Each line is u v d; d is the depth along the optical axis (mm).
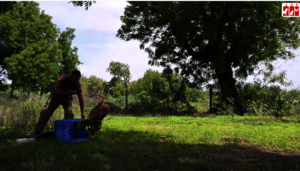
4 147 5656
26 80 27141
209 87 20391
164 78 22016
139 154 5129
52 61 30500
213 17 17562
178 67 20891
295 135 7930
